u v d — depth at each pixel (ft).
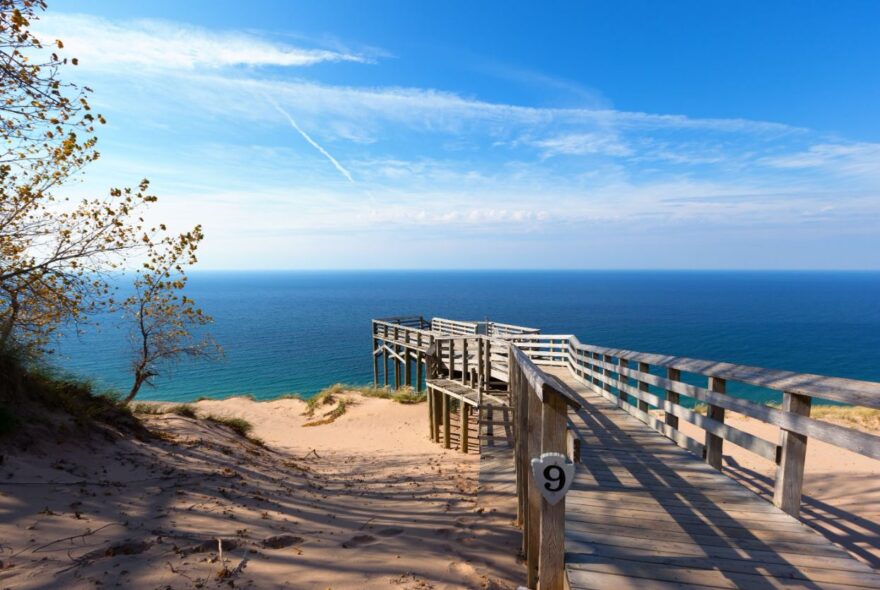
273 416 51.57
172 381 130.93
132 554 11.13
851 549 15.15
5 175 21.52
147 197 25.40
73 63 18.90
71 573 9.78
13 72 17.76
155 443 21.21
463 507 18.54
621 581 9.11
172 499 14.98
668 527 11.64
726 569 9.57
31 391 18.33
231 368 153.17
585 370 37.11
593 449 19.19
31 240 22.74
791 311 413.80
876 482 21.99
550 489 9.07
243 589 10.18
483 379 33.17
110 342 186.09
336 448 35.24
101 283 25.03
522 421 13.91
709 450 17.25
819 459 27.22
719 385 16.93
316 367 155.12
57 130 20.45
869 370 167.02
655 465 16.99
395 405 49.37
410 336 65.00
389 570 12.24
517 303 490.90
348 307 435.53
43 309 23.32
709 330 276.21
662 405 21.85
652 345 221.25
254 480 19.61
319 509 17.34
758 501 13.42
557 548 9.36
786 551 10.37
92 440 18.21
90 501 13.38
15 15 17.06
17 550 10.21
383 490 21.63
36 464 14.64
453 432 38.47
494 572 12.78
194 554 11.52
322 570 11.80
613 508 12.91
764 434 35.35
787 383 12.34
